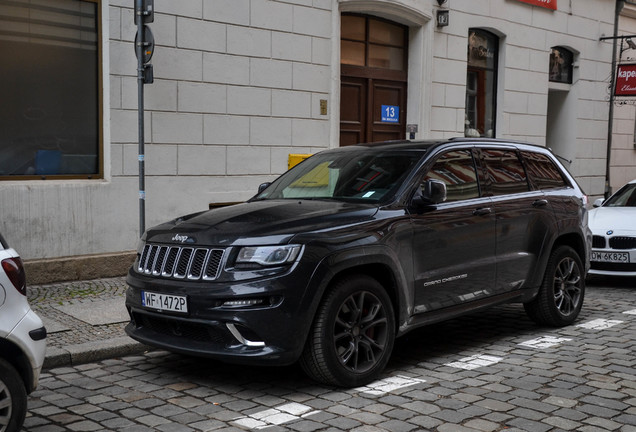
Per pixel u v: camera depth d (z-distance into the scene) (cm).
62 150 888
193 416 448
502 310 794
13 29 845
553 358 586
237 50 1012
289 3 1073
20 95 853
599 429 424
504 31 1470
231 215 524
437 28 1320
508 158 670
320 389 502
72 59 891
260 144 1052
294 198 595
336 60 1144
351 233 498
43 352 393
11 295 379
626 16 1812
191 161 974
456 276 576
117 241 916
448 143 612
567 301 707
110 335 625
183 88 959
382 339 519
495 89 1503
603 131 1784
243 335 464
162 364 572
